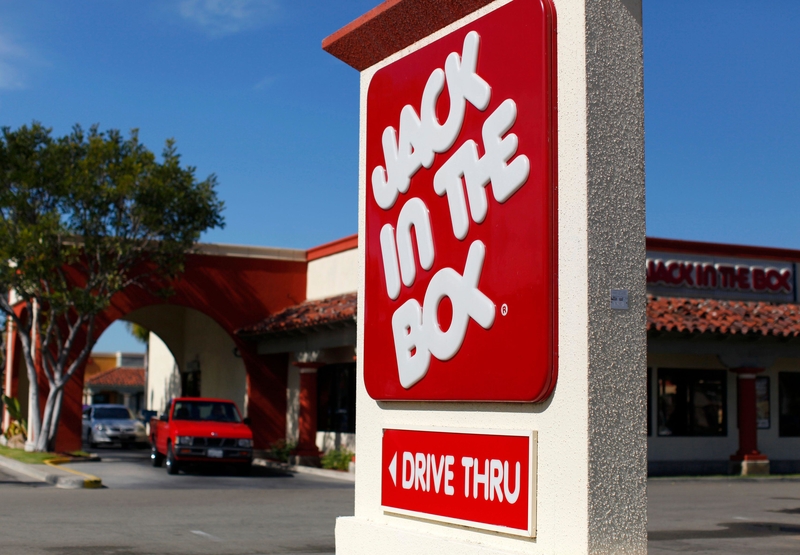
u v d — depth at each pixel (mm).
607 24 5457
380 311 7113
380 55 7383
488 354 5859
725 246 23656
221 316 27125
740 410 22156
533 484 5438
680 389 22781
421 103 6738
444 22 6562
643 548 5199
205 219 24156
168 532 11430
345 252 26203
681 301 22266
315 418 24438
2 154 22469
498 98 5910
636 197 5434
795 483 20688
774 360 22203
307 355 24531
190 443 20969
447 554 5961
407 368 6695
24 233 21562
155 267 26188
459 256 6207
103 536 10953
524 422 5605
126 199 23047
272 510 14180
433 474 6379
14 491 16344
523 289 5586
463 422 6176
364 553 6883
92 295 23844
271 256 27953
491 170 5914
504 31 5898
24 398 32062
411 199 6781
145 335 49188
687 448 22594
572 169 5348
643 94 5547
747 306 22844
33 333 25750
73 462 23500
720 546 10969
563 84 5461
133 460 25812
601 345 5203
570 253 5316
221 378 30484
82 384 25047
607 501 5125
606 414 5176
